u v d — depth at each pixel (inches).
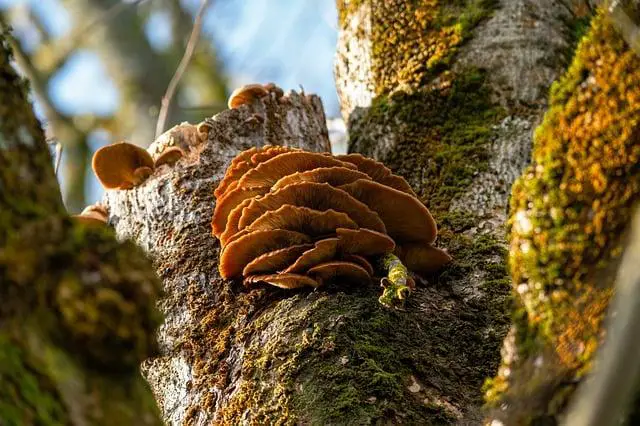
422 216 125.0
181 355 121.5
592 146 81.9
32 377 64.0
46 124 183.8
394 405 103.4
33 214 66.5
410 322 114.8
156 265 133.3
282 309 116.0
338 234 118.0
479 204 141.6
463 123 155.1
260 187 128.1
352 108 171.8
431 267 128.0
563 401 75.4
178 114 352.2
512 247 85.9
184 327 123.6
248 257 122.9
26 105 72.4
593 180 81.2
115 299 65.4
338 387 104.7
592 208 80.7
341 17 182.2
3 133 68.1
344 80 177.2
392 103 161.3
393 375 106.4
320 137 166.7
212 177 145.5
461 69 159.5
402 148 156.0
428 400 105.3
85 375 64.9
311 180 123.7
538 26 162.7
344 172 123.1
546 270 81.3
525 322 82.4
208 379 116.1
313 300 116.2
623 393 62.9
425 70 161.3
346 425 101.1
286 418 104.0
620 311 65.7
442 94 158.4
